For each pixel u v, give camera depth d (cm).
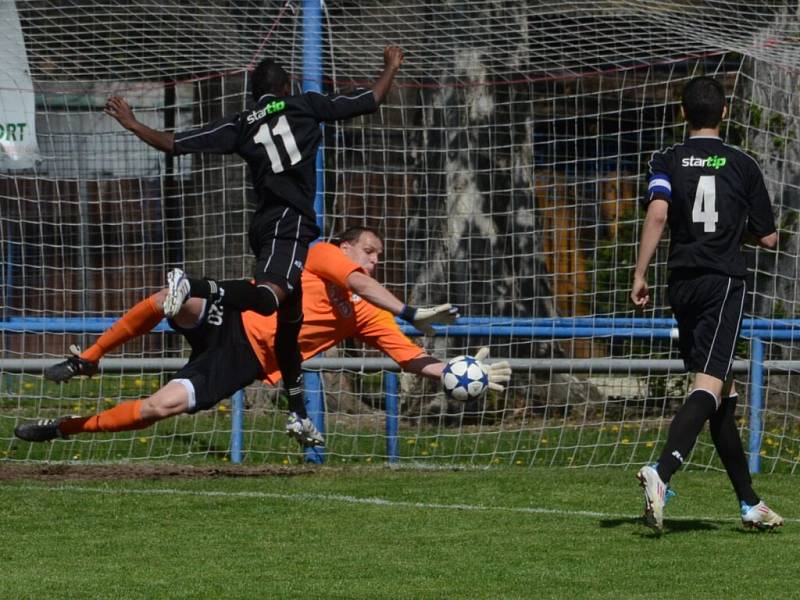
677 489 2970
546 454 3741
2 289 4888
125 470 3259
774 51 3484
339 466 3444
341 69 3947
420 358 2772
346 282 2661
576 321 3766
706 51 3719
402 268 4725
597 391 4509
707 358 2236
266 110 2517
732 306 2230
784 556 2117
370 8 3659
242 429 3566
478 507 2661
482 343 4578
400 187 4741
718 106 2289
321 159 3738
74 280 5069
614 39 3578
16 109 3856
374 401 4491
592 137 4325
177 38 3638
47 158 4216
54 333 3831
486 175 4703
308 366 3566
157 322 2547
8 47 3678
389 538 2305
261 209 2519
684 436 2212
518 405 4516
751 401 3494
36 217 5044
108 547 2216
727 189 2238
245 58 3719
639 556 2123
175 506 2650
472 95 4641
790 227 4512
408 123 4756
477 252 4709
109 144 4819
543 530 2380
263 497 2772
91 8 3688
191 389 2467
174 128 4775
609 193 4900
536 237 4794
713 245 2234
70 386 4478
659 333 3700
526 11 3647
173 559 2109
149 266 4341
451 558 2112
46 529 2392
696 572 1995
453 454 3734
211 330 2520
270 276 2436
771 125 4519
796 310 4503
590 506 2694
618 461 3609
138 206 4950
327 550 2191
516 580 1941
